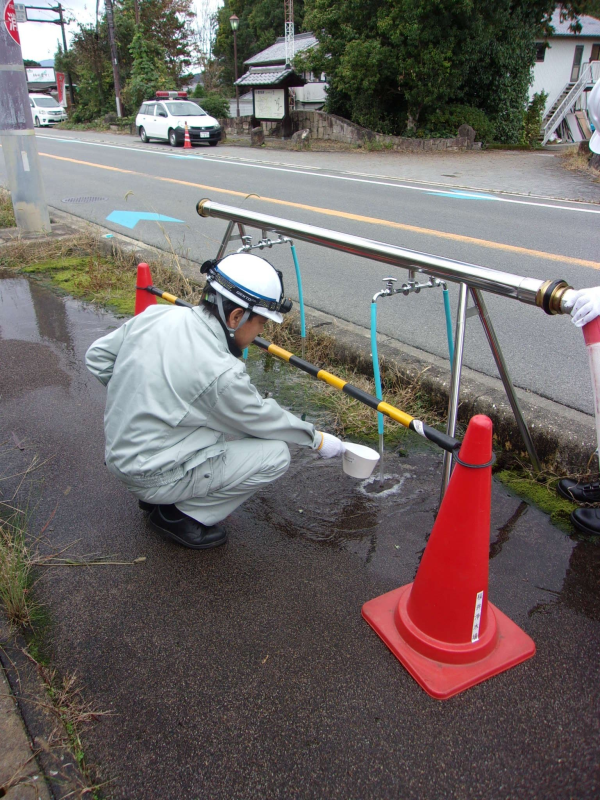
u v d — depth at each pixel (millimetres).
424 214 8609
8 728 1681
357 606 2168
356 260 6535
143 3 35375
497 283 2152
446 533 1830
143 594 2211
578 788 1588
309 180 12148
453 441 2061
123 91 32312
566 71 26266
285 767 1626
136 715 1763
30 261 6418
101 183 11734
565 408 3283
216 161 15586
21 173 6965
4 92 6648
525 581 2285
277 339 4328
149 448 2086
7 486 2855
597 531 2490
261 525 2605
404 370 3619
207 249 6809
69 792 1538
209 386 2016
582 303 2006
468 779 1604
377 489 2848
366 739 1702
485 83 20484
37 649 1977
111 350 2270
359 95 19797
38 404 3605
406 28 16703
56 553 2418
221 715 1765
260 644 2008
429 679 1850
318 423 3408
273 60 27844
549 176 13062
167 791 1567
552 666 1939
